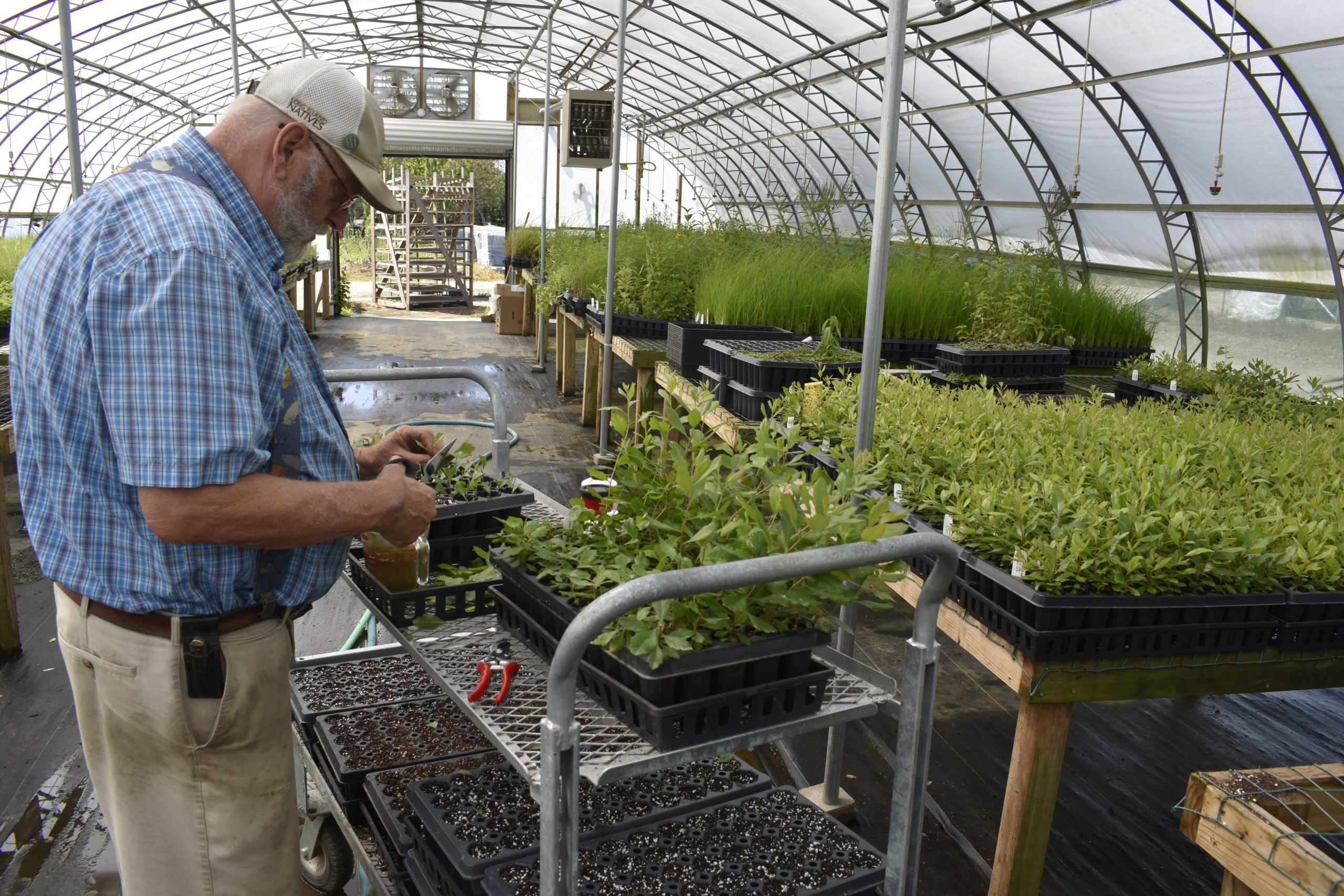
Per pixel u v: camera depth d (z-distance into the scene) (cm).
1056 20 816
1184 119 819
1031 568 217
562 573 157
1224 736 350
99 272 133
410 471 200
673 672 131
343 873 241
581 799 195
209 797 163
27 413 149
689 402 495
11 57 1103
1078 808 300
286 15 1497
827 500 153
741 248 879
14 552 493
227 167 152
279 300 155
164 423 132
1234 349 912
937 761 322
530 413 854
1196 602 215
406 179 1675
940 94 1077
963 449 304
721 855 177
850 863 176
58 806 286
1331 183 746
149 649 155
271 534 142
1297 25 652
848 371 437
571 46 1714
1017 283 655
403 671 277
